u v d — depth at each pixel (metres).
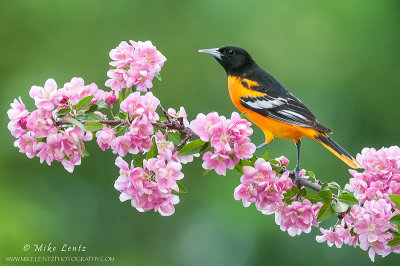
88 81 16.05
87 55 16.20
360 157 6.09
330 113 15.44
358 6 16.03
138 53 5.92
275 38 16.06
